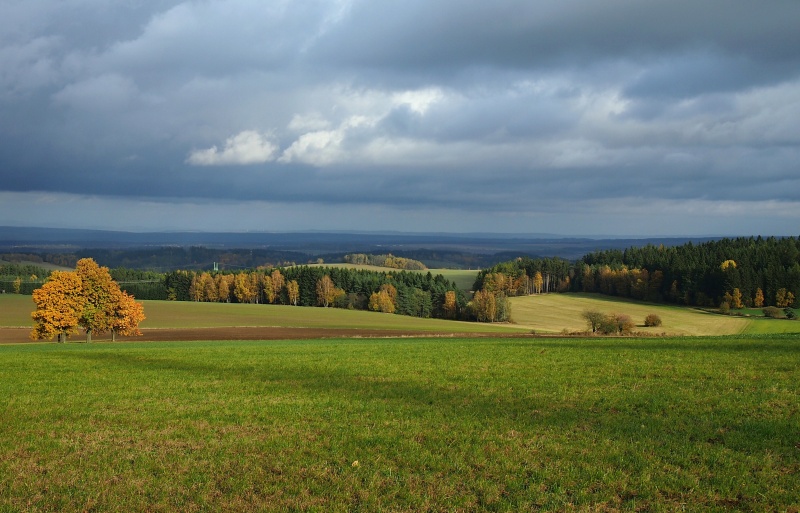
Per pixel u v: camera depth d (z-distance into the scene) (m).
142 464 14.59
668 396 21.30
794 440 15.57
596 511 11.54
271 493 12.66
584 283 164.62
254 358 36.94
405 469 13.92
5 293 154.12
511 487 12.72
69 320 67.00
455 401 21.55
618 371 27.48
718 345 37.47
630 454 14.72
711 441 15.84
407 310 145.62
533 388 23.67
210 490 12.83
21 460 15.06
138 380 27.80
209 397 23.14
